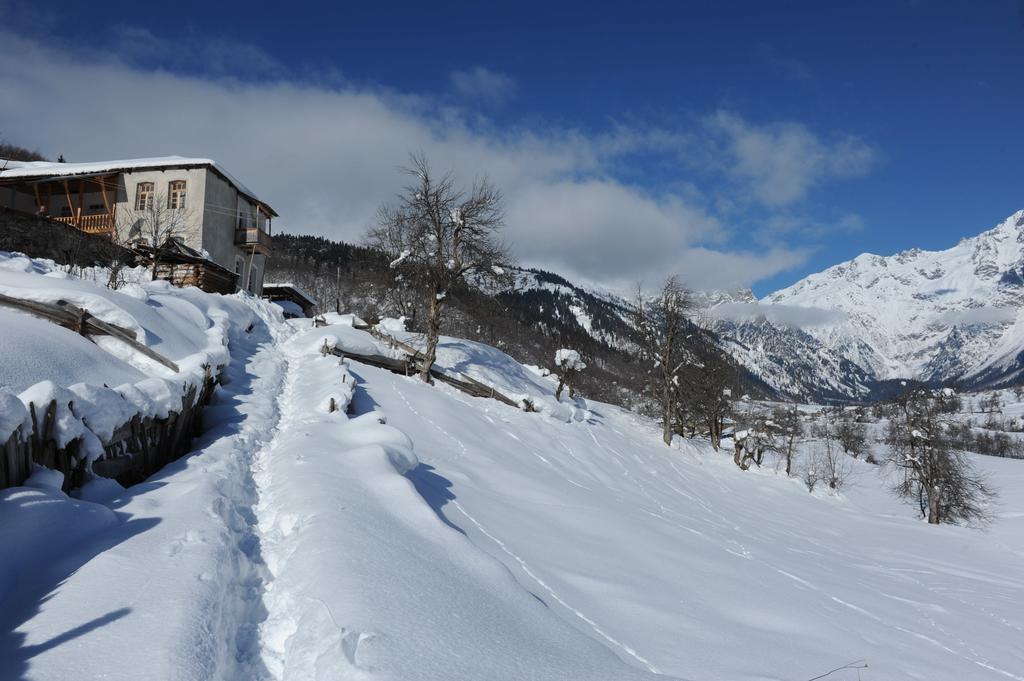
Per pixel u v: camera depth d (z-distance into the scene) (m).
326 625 5.23
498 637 5.96
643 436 39.91
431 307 27.73
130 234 34.66
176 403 10.38
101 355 11.45
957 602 17.48
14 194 37.19
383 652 4.86
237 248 40.38
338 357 24.38
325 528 7.45
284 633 5.47
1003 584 22.45
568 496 16.44
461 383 28.62
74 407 7.55
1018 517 40.38
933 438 42.09
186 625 4.64
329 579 6.08
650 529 15.44
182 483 8.41
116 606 4.78
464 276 28.03
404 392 23.17
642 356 45.66
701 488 31.73
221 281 31.11
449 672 4.85
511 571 8.91
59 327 11.71
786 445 55.53
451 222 27.56
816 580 15.12
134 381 11.24
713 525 21.25
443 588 6.75
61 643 4.24
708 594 10.77
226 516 7.45
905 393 45.19
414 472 13.20
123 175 36.78
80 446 7.55
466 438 19.88
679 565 12.31
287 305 44.31
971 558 28.91
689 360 43.19
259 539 7.60
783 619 10.32
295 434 12.99
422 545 8.03
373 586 6.13
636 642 7.70
